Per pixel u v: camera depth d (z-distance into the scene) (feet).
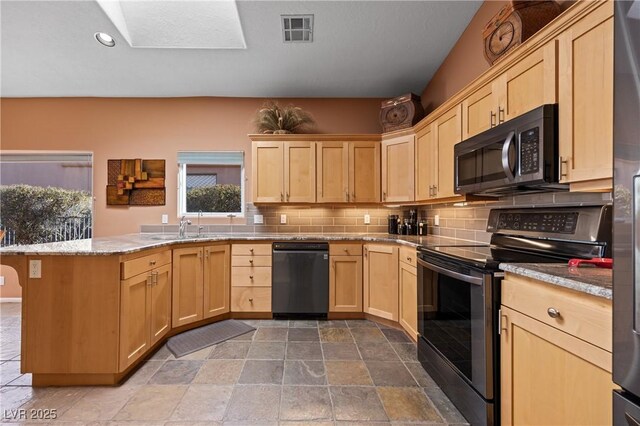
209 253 9.23
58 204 11.85
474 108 6.25
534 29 4.95
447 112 7.39
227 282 9.71
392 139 10.17
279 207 11.69
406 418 5.03
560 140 4.07
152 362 6.90
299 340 8.13
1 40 8.29
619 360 2.49
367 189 10.67
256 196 10.69
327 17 7.40
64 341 5.87
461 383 5.01
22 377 6.25
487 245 6.90
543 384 3.51
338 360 7.01
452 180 7.18
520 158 4.52
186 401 5.46
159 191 11.53
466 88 6.38
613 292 2.53
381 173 10.64
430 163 8.34
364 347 7.71
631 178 2.32
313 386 5.94
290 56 9.05
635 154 2.28
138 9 8.11
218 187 11.85
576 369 3.08
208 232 11.58
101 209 11.46
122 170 11.50
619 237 2.45
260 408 5.26
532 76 4.59
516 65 4.96
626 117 2.35
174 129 11.59
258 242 9.77
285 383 6.05
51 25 7.77
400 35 8.09
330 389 5.84
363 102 11.78
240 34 8.47
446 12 7.29
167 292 7.97
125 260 6.08
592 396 2.90
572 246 4.67
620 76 2.40
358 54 8.96
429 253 6.25
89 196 11.89
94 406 5.31
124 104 11.52
